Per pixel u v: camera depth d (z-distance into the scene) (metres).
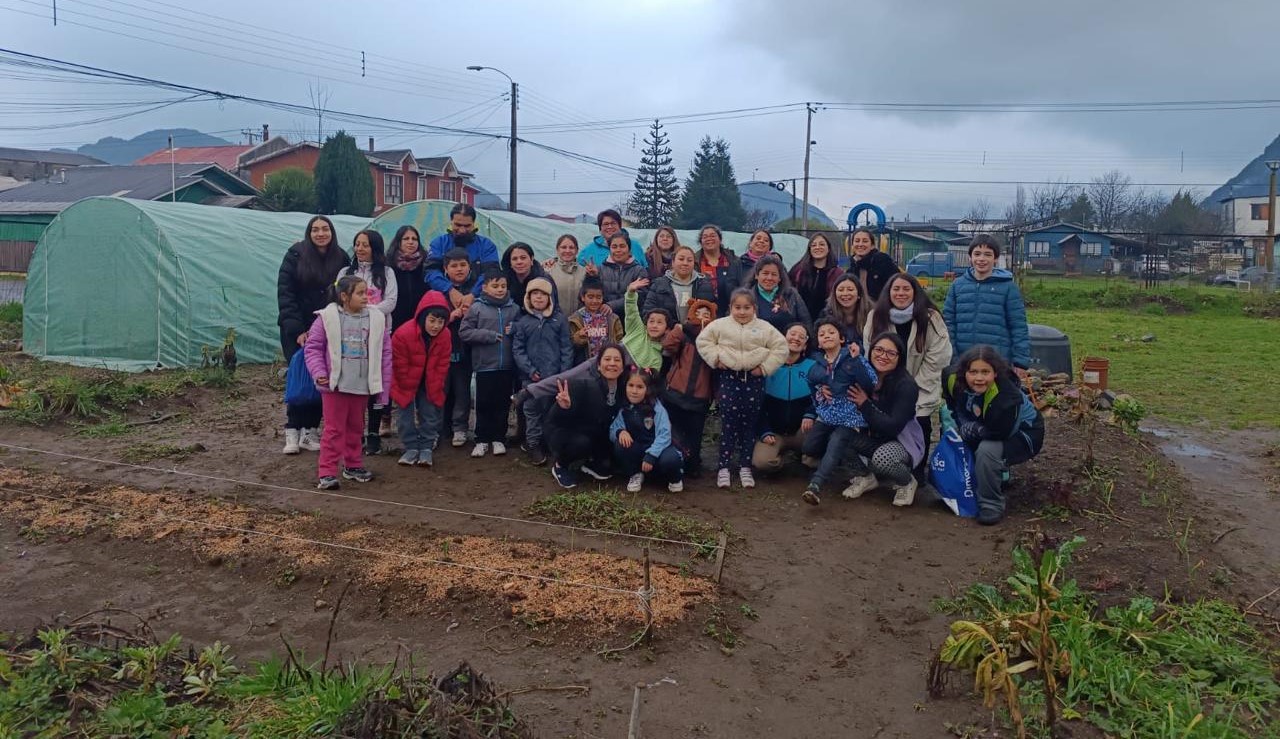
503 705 3.74
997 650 3.81
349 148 40.00
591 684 4.05
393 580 4.95
